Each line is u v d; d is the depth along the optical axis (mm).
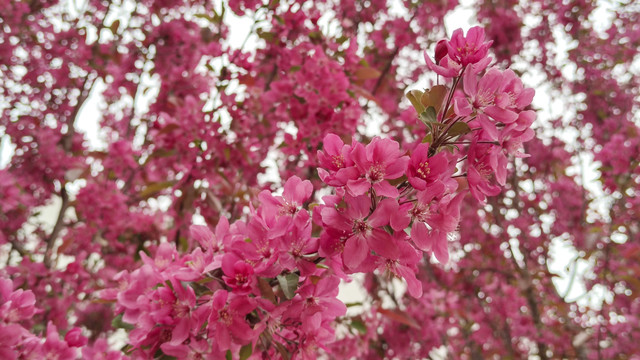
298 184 1340
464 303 4984
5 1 4133
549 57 5289
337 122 2910
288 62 3406
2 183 3723
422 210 1219
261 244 1313
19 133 4129
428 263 4918
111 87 4453
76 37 4383
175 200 3203
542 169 5086
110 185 3822
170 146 3152
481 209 5035
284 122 3596
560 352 4543
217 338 1245
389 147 1184
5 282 1697
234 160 3244
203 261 1392
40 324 3350
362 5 4270
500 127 1270
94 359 1857
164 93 3693
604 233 4715
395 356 4152
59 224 4012
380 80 4086
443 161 1167
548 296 4961
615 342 4445
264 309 1294
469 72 1206
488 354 4906
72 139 4449
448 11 4332
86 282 3676
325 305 1344
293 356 1433
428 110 1229
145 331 1369
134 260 3719
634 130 4922
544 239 5023
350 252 1180
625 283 4812
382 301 4113
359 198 1188
